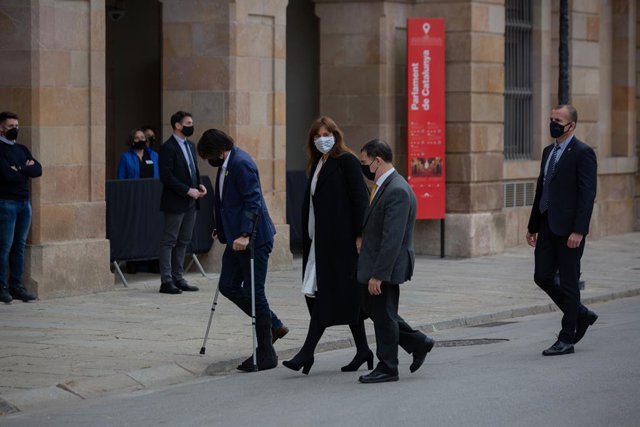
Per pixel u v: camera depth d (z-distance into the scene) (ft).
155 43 93.35
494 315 64.64
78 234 68.69
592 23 108.78
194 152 71.26
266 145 80.84
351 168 47.14
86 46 68.74
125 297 68.08
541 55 103.81
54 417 40.81
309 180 47.91
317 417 38.86
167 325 58.54
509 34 101.19
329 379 46.52
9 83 66.74
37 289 66.18
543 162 51.08
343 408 40.24
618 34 115.55
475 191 92.12
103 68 69.41
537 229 51.26
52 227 67.21
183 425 38.52
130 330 57.00
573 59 107.14
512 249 98.78
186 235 70.85
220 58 78.43
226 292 49.80
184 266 79.51
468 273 82.58
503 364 48.57
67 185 68.03
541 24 103.71
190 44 78.84
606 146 115.55
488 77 92.89
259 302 49.34
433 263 88.48
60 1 67.36
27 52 66.23
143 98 93.20
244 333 56.49
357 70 90.89
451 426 36.86
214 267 78.84
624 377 44.52
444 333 59.77
